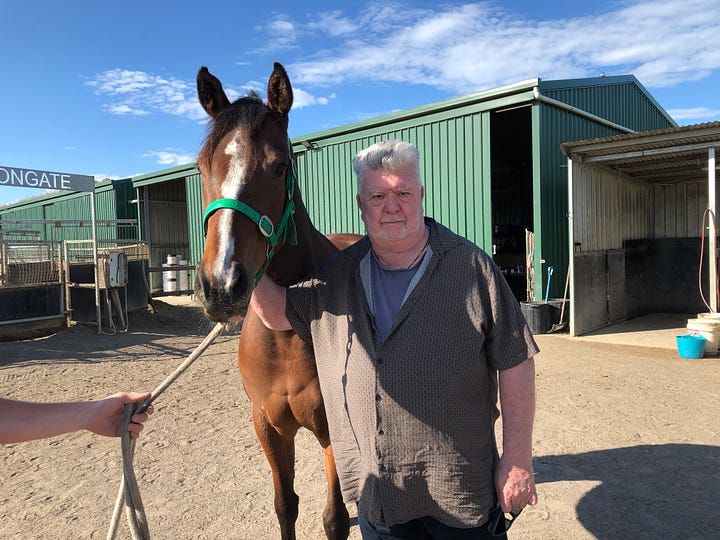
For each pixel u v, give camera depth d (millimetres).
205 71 1747
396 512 1429
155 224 16906
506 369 1416
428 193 9414
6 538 2590
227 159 1525
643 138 7039
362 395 1440
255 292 1643
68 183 7973
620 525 2553
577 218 7953
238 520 2715
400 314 1406
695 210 10062
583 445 3527
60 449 3738
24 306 8180
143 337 8344
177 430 4031
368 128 10281
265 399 2014
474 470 1410
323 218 11422
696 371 5488
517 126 11281
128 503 1417
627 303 9703
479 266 1429
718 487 2889
